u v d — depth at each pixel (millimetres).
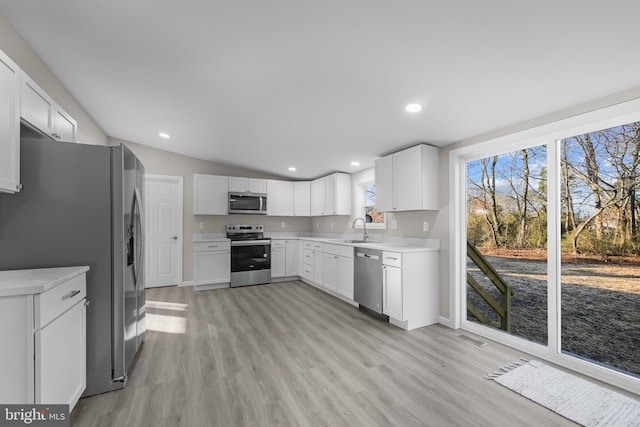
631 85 1882
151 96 2771
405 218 3779
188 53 1979
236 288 4828
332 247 4281
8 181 1555
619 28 1354
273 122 3098
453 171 3131
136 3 1533
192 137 3994
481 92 2076
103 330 1898
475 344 2676
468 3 1290
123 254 1954
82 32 1868
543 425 1599
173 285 4973
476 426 1588
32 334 1303
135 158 2270
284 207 5590
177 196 5012
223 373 2145
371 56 1786
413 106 2383
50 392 1400
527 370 2197
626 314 2154
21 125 1857
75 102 3059
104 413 1687
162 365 2262
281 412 1702
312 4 1409
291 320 3309
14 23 1824
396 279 3074
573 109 2207
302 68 2008
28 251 1758
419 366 2258
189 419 1639
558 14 1300
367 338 2807
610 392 1907
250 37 1734
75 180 1853
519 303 3133
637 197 2137
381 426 1587
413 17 1419
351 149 3725
